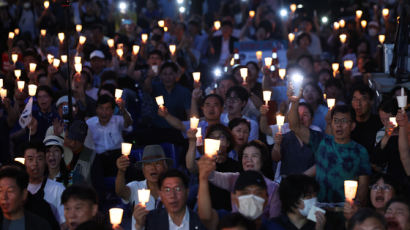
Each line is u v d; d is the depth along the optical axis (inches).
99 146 455.2
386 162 360.8
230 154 387.5
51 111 467.8
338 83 530.3
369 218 247.9
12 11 820.6
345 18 884.6
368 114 420.5
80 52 609.3
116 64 625.6
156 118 512.4
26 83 571.5
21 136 466.0
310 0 984.3
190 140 327.3
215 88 546.9
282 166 383.2
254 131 442.0
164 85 521.7
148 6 977.5
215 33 815.7
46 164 359.9
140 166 362.0
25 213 295.9
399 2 714.2
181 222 283.6
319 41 734.5
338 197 342.6
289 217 292.4
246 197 279.9
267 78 506.3
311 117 430.0
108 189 428.5
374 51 780.0
